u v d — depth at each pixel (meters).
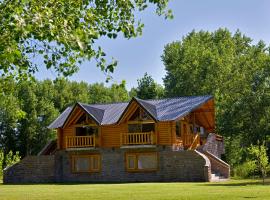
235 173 42.50
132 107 37.66
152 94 69.38
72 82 87.81
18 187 27.59
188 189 21.36
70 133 39.88
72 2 11.76
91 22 11.98
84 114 39.47
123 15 13.12
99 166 38.75
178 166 35.34
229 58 59.38
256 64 55.84
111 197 17.31
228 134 54.03
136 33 13.28
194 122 42.06
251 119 53.06
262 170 27.33
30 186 28.91
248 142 53.28
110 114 39.91
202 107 41.84
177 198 16.09
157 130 37.22
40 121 73.25
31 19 9.66
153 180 36.62
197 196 16.72
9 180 37.56
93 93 91.94
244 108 52.66
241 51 69.06
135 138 37.78
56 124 40.25
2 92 14.45
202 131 44.53
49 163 38.47
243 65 57.41
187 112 37.47
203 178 33.62
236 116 52.97
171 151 36.03
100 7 13.02
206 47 66.12
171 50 65.56
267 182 27.80
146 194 18.50
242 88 55.12
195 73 59.84
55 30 9.87
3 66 11.93
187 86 60.44
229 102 53.69
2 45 9.64
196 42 67.00
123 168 37.97
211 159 36.91
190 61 60.81
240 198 15.48
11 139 72.06
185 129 40.53
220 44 66.62
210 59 58.84
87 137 39.03
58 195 19.05
